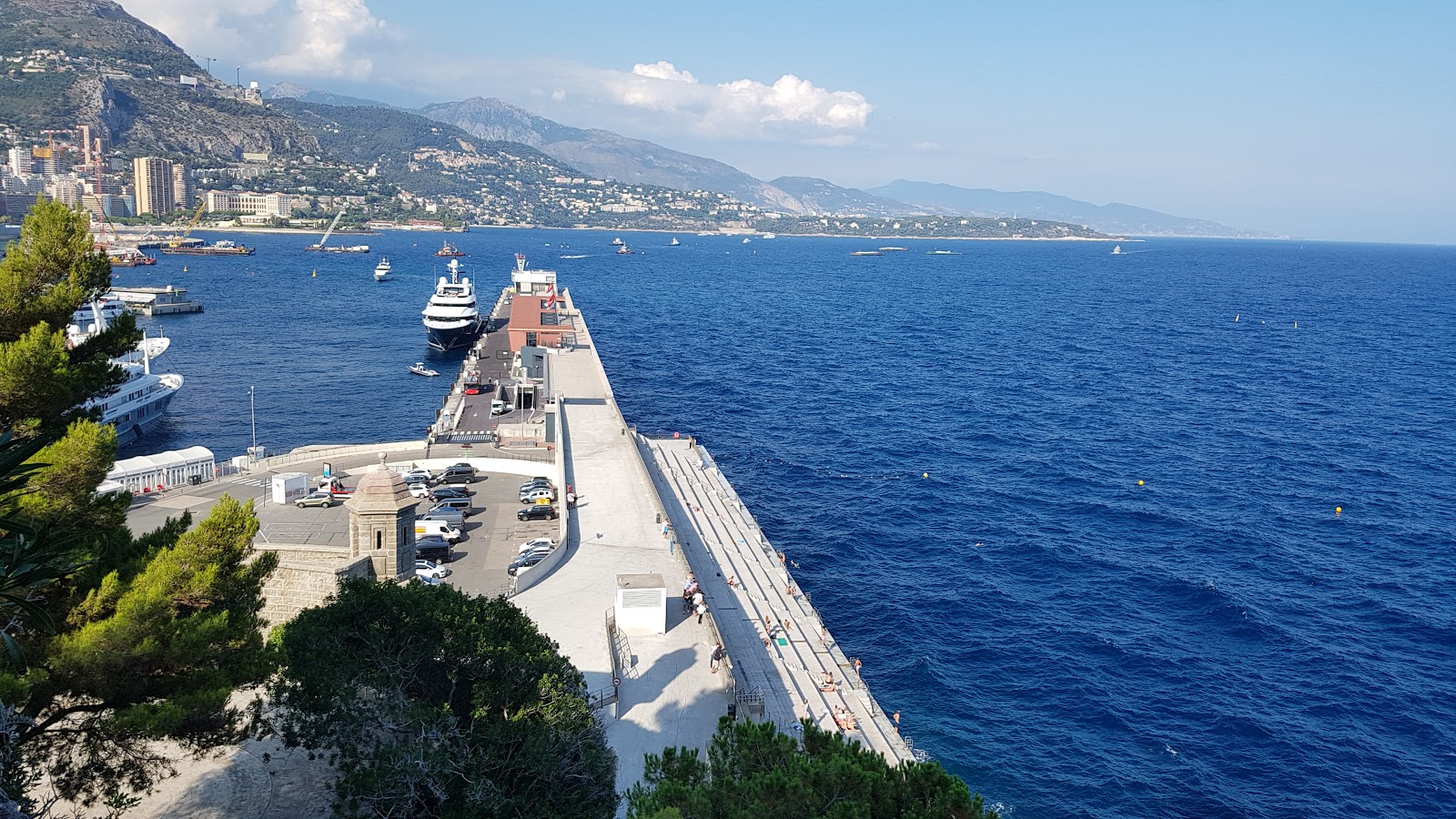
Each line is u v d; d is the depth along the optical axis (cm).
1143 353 17150
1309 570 7169
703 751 3769
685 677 4378
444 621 2855
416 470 7081
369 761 2627
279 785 3030
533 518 6303
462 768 2491
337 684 2606
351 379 13738
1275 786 4641
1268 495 8894
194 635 2328
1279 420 11862
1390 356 17112
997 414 12138
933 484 9188
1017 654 5856
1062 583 6912
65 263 2692
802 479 9319
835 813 1877
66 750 2509
